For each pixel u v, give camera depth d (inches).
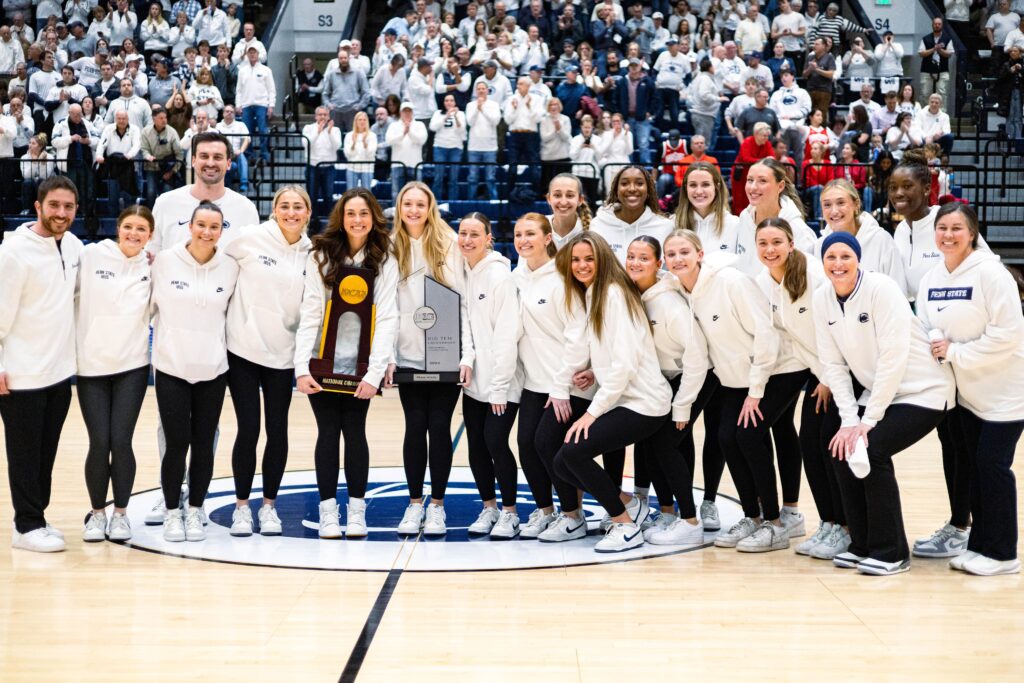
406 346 186.9
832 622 137.8
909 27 611.5
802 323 170.6
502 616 139.8
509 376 182.7
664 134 488.7
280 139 536.1
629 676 118.4
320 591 151.2
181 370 178.4
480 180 454.6
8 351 173.8
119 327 178.1
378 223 184.7
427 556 171.5
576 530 184.4
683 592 151.4
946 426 176.7
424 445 187.5
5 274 170.9
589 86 487.2
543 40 538.0
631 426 174.2
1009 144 495.8
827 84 514.3
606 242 176.9
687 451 189.0
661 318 176.7
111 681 116.7
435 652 125.9
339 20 633.0
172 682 116.3
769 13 582.6
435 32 526.0
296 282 182.1
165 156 451.5
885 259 179.3
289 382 186.7
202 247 178.2
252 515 194.7
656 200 194.9
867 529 165.5
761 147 404.2
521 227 182.5
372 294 182.2
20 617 139.2
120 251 179.5
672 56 492.7
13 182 475.2
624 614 140.9
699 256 174.6
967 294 162.1
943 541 173.9
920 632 133.9
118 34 560.4
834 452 162.7
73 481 234.5
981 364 159.3
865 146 446.6
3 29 553.6
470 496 223.5
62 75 514.6
